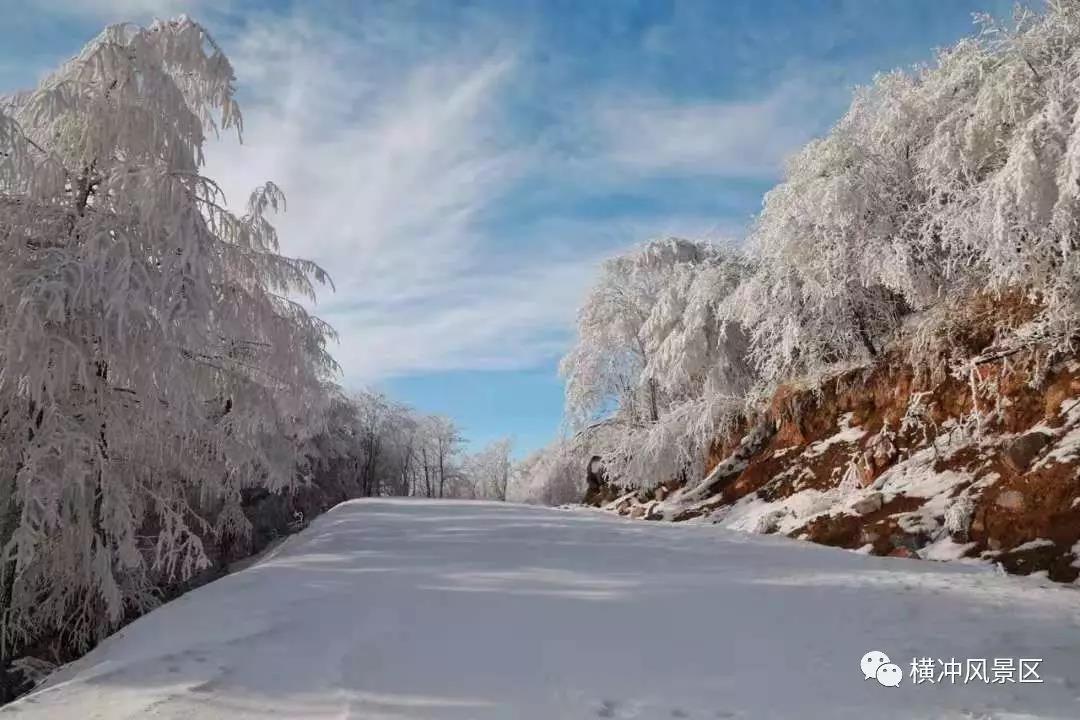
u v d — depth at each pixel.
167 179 8.41
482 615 5.41
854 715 3.38
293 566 7.95
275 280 10.49
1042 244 9.50
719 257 22.98
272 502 23.34
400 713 3.29
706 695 3.64
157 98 8.63
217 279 9.18
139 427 9.18
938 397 12.20
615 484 21.36
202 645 4.43
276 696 3.49
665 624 5.16
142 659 4.12
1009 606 5.76
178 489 10.67
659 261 24.08
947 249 12.12
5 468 8.30
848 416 14.57
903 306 15.09
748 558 8.59
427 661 4.16
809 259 14.26
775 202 15.48
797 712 3.41
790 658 4.31
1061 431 9.35
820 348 15.64
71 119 8.53
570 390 25.95
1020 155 8.92
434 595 6.19
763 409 17.08
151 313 7.95
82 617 9.11
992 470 9.91
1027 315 11.29
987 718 3.34
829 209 12.73
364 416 47.00
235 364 10.08
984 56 11.27
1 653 8.01
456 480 61.00
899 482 11.33
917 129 12.89
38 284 7.32
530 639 4.72
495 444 67.81
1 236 8.20
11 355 7.31
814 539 10.97
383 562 8.23
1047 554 7.70
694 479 18.55
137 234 8.32
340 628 4.91
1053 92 9.23
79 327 8.07
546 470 33.84
